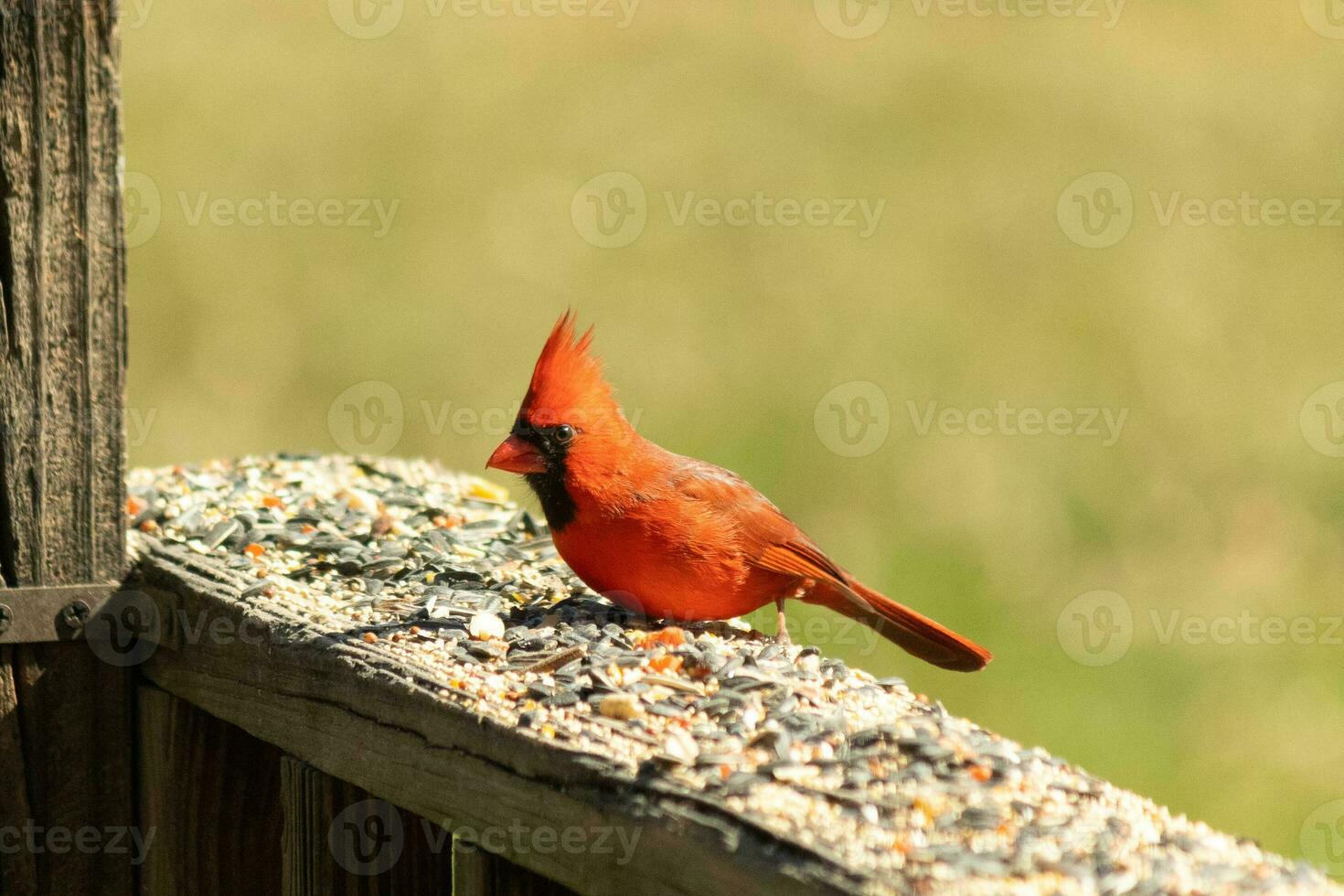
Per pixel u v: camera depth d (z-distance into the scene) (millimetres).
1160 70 21297
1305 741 10586
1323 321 16141
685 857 3373
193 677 5332
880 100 20250
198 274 15953
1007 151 19094
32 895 5371
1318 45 21938
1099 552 12594
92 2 5113
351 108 18781
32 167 5117
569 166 18375
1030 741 10672
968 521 12984
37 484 5262
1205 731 10719
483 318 15555
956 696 11156
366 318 15367
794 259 17125
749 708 4234
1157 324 16125
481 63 20453
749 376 14805
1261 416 14406
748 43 22188
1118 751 10523
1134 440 14133
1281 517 12945
